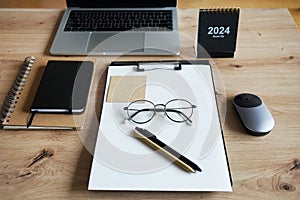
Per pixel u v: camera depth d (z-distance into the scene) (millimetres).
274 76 921
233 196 665
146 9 1180
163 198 664
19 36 1094
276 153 737
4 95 890
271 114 813
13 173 715
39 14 1194
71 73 912
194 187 670
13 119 804
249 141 761
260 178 693
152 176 690
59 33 1083
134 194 671
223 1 1735
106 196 670
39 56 1011
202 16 941
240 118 790
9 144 769
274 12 1163
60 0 2314
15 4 2289
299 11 2035
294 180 691
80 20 1139
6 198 674
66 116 815
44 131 792
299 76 919
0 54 1023
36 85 901
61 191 682
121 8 1186
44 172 715
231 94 871
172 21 1132
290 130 781
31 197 674
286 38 1052
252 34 1068
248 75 926
